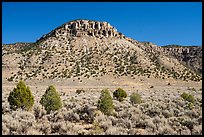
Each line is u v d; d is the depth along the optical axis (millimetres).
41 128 17094
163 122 19125
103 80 162125
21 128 16547
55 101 23625
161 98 41000
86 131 16969
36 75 164250
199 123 19016
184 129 17672
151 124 18109
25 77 161500
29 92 24766
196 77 190875
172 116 23391
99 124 18281
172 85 165000
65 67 177500
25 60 184250
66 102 31875
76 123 20359
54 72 169125
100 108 22625
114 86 148500
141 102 33781
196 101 36500
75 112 24219
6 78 157750
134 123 19016
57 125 17406
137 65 195250
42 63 181625
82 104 31469
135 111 23953
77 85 150750
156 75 181250
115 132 15883
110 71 177000
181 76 188125
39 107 24969
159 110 24453
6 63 176250
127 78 169000
